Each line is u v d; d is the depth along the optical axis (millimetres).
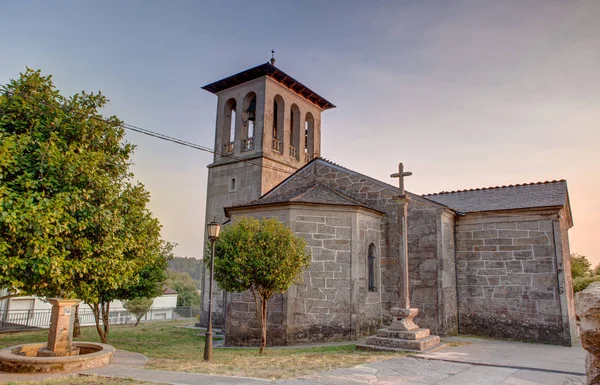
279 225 13734
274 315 15578
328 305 15711
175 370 9891
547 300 16281
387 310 17516
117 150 12289
